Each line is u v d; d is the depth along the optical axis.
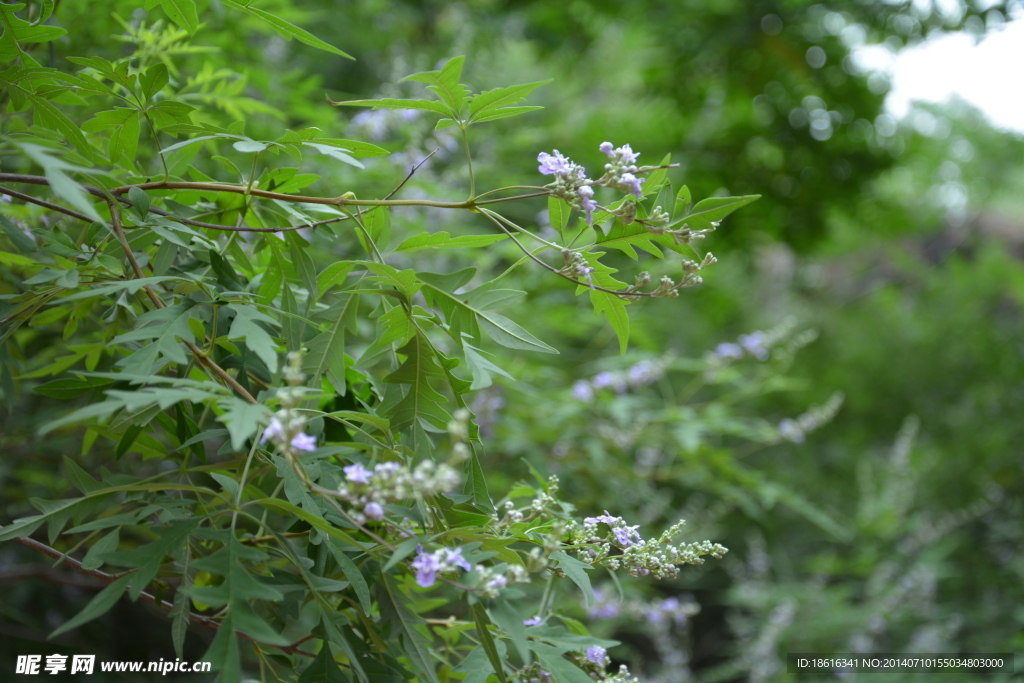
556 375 3.82
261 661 1.51
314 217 1.93
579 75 8.80
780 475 8.50
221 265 1.55
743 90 7.95
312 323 1.52
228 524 1.57
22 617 3.22
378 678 1.37
